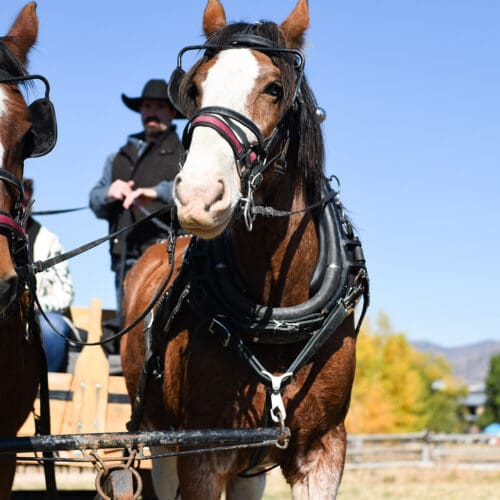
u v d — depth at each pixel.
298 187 3.67
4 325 3.63
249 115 3.28
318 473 3.69
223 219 3.09
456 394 70.38
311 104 3.67
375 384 38.84
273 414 3.53
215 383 3.61
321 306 3.61
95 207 6.19
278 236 3.61
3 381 3.68
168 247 3.83
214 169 3.07
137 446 3.12
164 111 6.38
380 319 42.53
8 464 3.68
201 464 3.56
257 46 3.48
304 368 3.62
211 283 3.64
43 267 3.94
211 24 4.03
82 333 5.96
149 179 6.24
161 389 4.14
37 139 3.59
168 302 3.85
